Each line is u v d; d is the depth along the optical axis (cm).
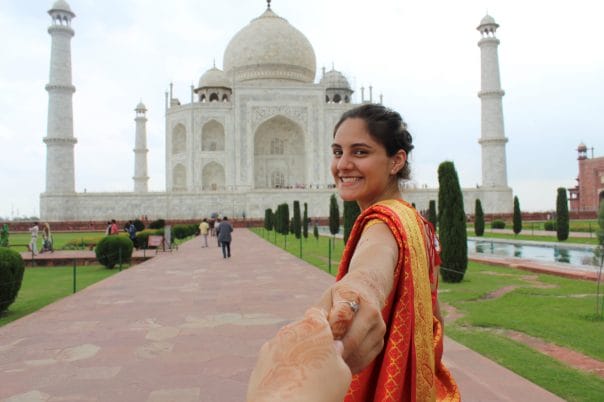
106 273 1789
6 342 725
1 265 985
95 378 561
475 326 794
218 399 497
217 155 5962
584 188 6150
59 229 4775
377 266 120
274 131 6488
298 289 1202
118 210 5141
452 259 1295
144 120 6688
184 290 1208
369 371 136
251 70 6569
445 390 184
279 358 83
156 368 595
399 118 171
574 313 877
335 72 7106
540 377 524
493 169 5481
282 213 3678
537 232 3491
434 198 5362
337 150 172
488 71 5478
